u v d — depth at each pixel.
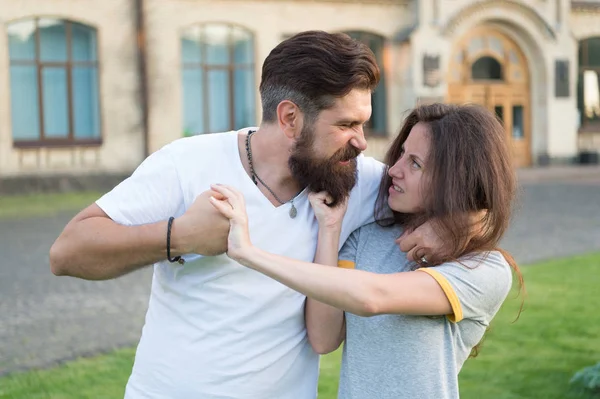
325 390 4.53
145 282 7.88
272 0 19.19
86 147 17.44
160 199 2.09
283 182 2.15
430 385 2.06
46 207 14.23
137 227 1.99
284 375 2.19
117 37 17.56
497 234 2.09
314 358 2.29
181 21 18.17
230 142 2.15
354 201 2.28
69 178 17.23
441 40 21.14
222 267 2.07
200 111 18.92
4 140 16.64
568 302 6.57
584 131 24.03
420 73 20.95
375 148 20.67
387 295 1.94
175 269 2.12
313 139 2.01
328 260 2.15
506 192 2.07
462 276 2.03
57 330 6.05
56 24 17.20
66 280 7.95
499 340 5.50
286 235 2.14
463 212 2.04
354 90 1.98
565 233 10.69
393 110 20.92
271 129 2.10
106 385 4.65
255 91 19.28
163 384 2.15
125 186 2.08
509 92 22.94
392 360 2.08
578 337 5.56
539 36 22.77
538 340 5.49
